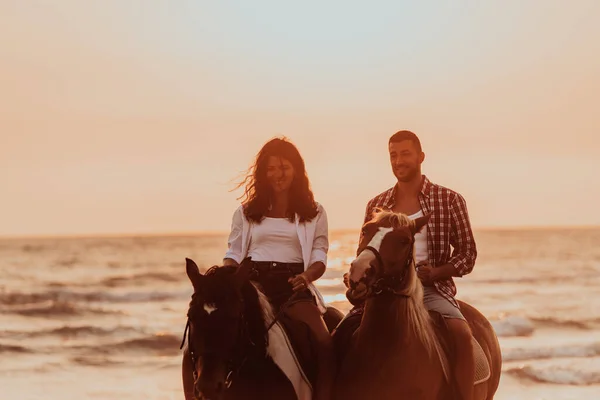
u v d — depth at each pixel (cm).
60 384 2520
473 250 795
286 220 743
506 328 3631
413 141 800
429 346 707
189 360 681
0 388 2448
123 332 3678
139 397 2291
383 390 691
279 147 743
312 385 712
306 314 720
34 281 6088
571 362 2803
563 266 7219
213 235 19512
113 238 17275
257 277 723
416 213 801
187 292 5253
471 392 741
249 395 658
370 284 669
